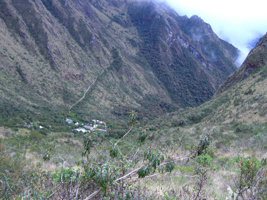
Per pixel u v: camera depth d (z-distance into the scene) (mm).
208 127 26750
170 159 3463
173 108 119562
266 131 16219
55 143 17953
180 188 4680
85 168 3012
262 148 9719
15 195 3639
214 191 4582
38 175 4355
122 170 3367
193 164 6887
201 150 3648
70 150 13133
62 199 3186
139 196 3545
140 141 3590
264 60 46312
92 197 2982
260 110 26344
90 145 3182
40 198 3162
